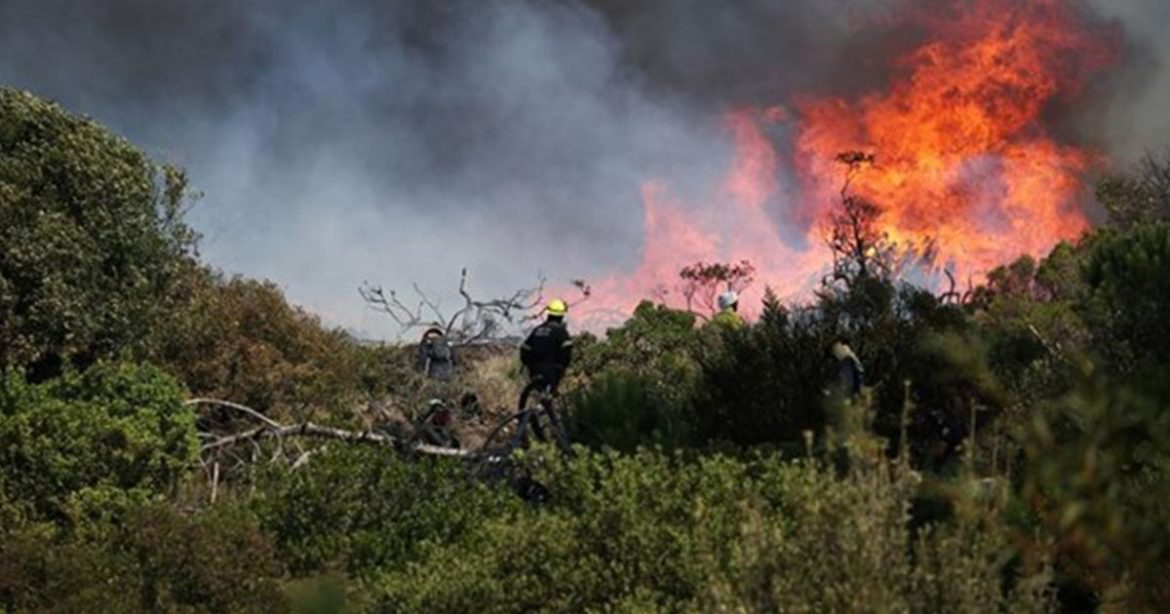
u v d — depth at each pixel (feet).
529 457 36.68
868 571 17.47
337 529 35.63
